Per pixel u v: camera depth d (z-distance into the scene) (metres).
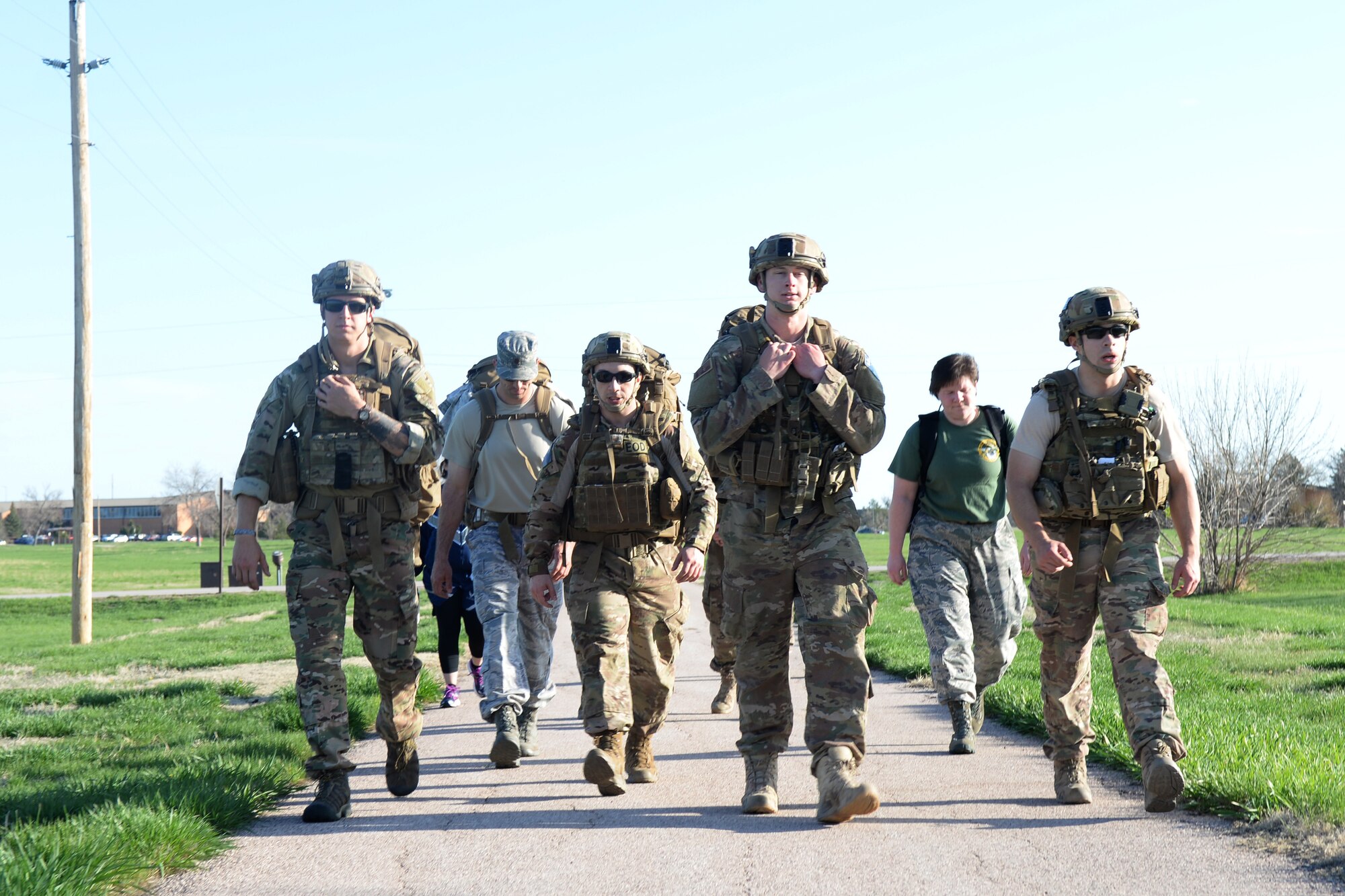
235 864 4.26
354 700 8.23
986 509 6.67
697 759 6.39
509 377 6.32
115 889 3.90
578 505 5.36
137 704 9.49
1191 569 4.91
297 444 5.21
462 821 4.91
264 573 5.13
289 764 6.05
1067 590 4.94
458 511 6.48
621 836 4.57
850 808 4.48
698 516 5.40
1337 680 8.72
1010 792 5.27
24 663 16.70
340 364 5.32
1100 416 4.86
